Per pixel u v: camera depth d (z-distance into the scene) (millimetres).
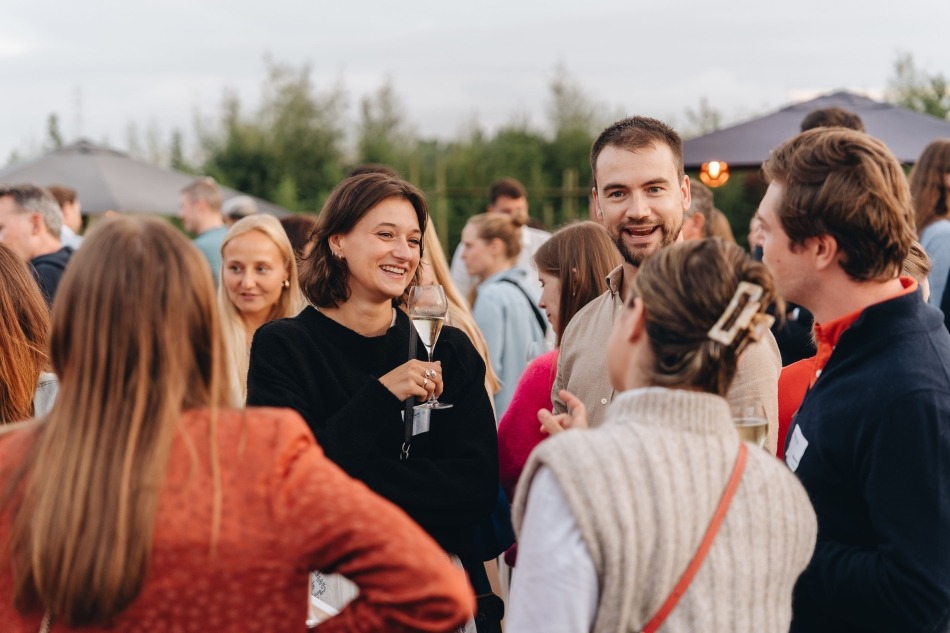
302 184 19844
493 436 2371
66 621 1167
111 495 1157
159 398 1209
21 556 1180
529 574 1279
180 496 1173
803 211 1628
